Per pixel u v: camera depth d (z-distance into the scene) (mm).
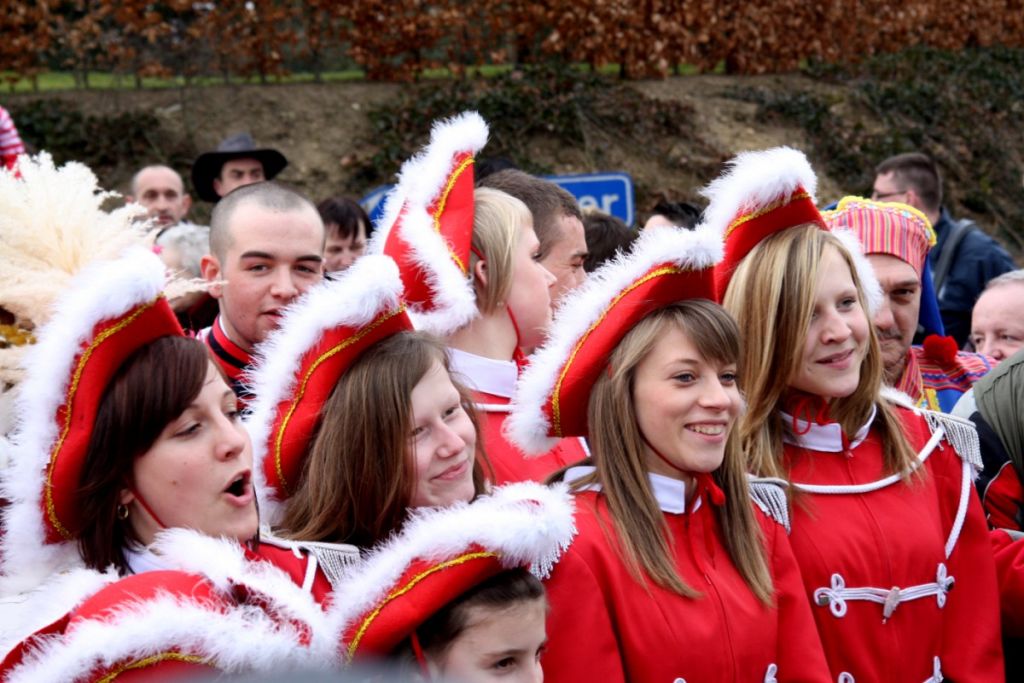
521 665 2049
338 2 10000
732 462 2590
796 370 2760
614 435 2479
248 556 2023
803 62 13242
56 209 2354
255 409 2533
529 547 2021
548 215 3658
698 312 2451
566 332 2561
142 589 1752
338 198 5215
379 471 2340
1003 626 3068
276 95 9992
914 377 3746
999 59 14438
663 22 11359
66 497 1961
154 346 1976
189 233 4570
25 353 2191
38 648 1768
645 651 2334
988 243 6453
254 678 1439
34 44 9328
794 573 2637
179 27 9875
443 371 2434
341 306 2387
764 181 2773
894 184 6543
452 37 10508
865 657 2676
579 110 10641
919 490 2887
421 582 1989
